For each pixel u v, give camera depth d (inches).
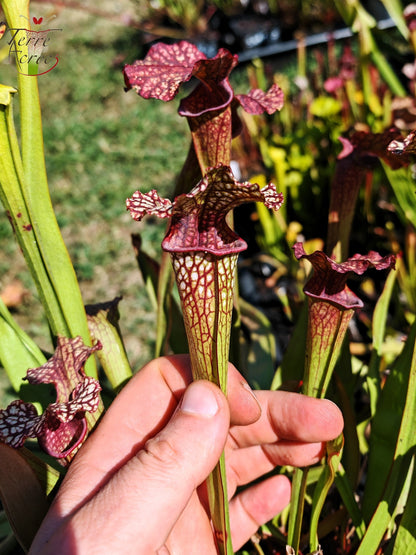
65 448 7.9
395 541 8.2
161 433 7.3
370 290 19.9
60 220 35.1
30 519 7.7
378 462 9.4
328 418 8.7
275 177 24.0
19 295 29.7
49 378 7.7
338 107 23.3
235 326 10.6
